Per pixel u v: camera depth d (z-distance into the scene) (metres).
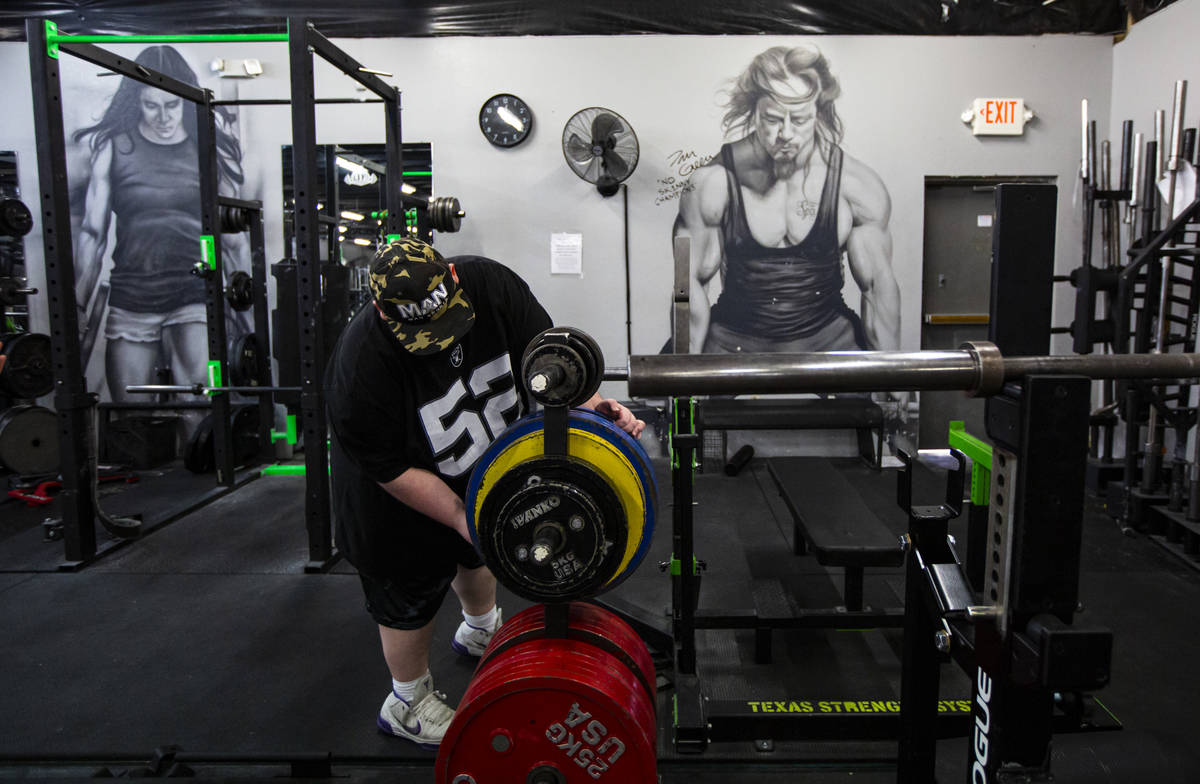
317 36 2.92
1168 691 2.04
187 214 4.65
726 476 4.40
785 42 4.38
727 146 4.45
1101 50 4.30
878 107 4.41
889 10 4.32
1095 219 4.36
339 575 2.98
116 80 4.51
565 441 0.96
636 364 0.74
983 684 0.81
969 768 0.86
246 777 1.75
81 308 4.66
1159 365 0.72
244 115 4.56
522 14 4.41
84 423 3.09
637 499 1.01
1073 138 4.38
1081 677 0.67
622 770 1.06
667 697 2.03
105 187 4.60
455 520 1.36
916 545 0.95
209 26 4.45
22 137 4.56
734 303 4.56
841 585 2.79
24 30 4.46
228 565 3.08
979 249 4.65
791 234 4.50
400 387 1.40
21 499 4.04
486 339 1.47
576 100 4.46
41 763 1.79
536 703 1.05
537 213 4.55
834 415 4.33
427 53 4.46
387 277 1.20
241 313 4.70
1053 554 0.70
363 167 4.29
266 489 4.28
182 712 1.98
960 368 0.72
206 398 4.77
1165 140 3.74
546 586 0.97
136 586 2.87
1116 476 3.83
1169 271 3.21
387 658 1.76
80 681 2.14
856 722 1.72
